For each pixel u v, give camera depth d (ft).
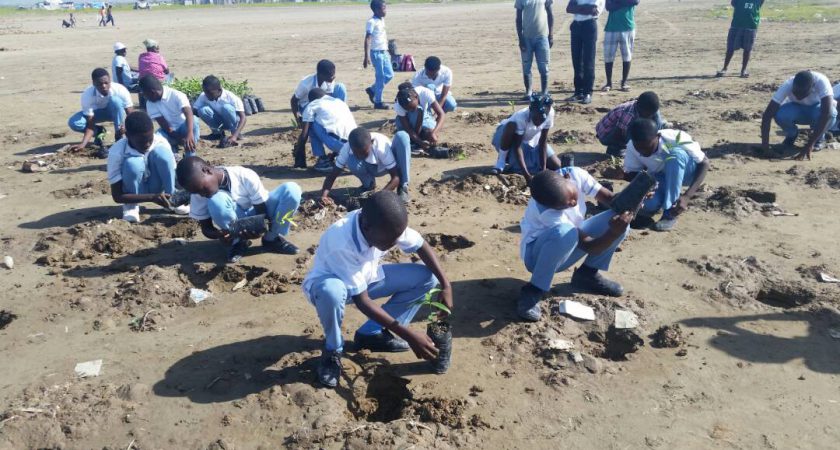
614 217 13.64
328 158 25.59
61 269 17.66
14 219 21.35
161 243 19.27
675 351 13.34
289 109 37.93
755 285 15.64
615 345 13.98
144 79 25.79
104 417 11.67
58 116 37.73
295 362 13.11
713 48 56.95
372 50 35.96
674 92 37.70
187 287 16.49
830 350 13.17
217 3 209.36
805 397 11.84
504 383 12.51
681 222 19.51
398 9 166.20
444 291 12.95
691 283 15.84
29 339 14.34
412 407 11.88
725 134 28.17
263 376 12.67
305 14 146.61
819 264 16.37
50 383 12.67
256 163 27.04
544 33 35.96
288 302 15.70
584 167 24.62
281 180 24.70
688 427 11.18
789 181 22.33
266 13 154.40
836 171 22.66
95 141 29.91
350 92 43.01
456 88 43.09
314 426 11.33
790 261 16.66
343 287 11.73
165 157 20.43
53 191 24.00
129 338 14.30
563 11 125.08
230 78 50.57
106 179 25.32
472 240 18.84
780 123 25.40
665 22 86.89
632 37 37.91
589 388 12.31
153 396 12.21
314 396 11.97
